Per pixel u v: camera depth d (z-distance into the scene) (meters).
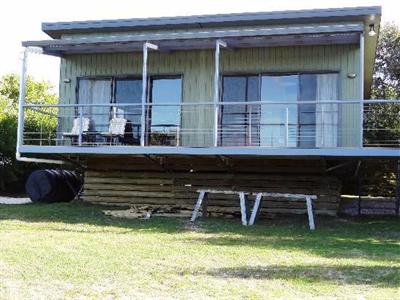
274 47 12.72
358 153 10.84
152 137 13.15
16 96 31.33
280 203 12.52
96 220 10.61
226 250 7.16
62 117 13.87
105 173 13.77
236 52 12.93
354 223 10.96
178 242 7.83
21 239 7.61
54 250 6.79
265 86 12.73
